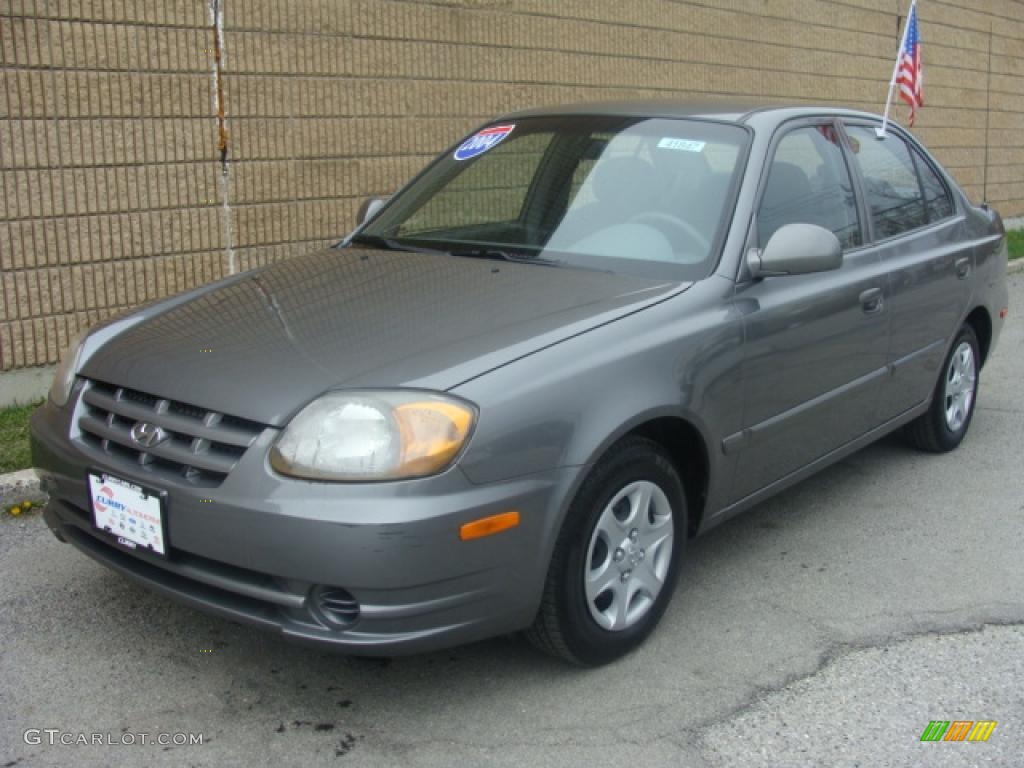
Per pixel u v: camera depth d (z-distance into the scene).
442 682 3.28
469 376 2.92
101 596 3.79
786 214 4.06
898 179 5.01
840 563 4.22
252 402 2.90
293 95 6.43
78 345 3.55
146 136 5.83
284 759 2.88
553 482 2.97
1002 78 14.53
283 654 3.43
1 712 3.07
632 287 3.56
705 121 4.22
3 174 5.35
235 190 6.25
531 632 3.20
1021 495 5.00
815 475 5.25
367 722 3.06
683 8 9.10
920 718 3.14
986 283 5.49
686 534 3.59
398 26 6.90
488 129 4.73
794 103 4.63
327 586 2.77
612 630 3.32
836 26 11.14
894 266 4.57
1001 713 3.18
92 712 3.09
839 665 3.44
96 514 3.16
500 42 7.56
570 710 3.14
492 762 2.89
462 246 4.06
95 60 5.57
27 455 4.82
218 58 6.05
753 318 3.67
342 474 2.75
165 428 3.01
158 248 5.97
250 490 2.80
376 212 4.65
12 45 5.28
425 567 2.75
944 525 4.63
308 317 3.37
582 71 8.23
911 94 7.95
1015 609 3.85
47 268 5.57
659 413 3.26
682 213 3.87
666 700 3.21
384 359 3.00
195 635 3.53
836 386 4.22
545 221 4.04
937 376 5.18
